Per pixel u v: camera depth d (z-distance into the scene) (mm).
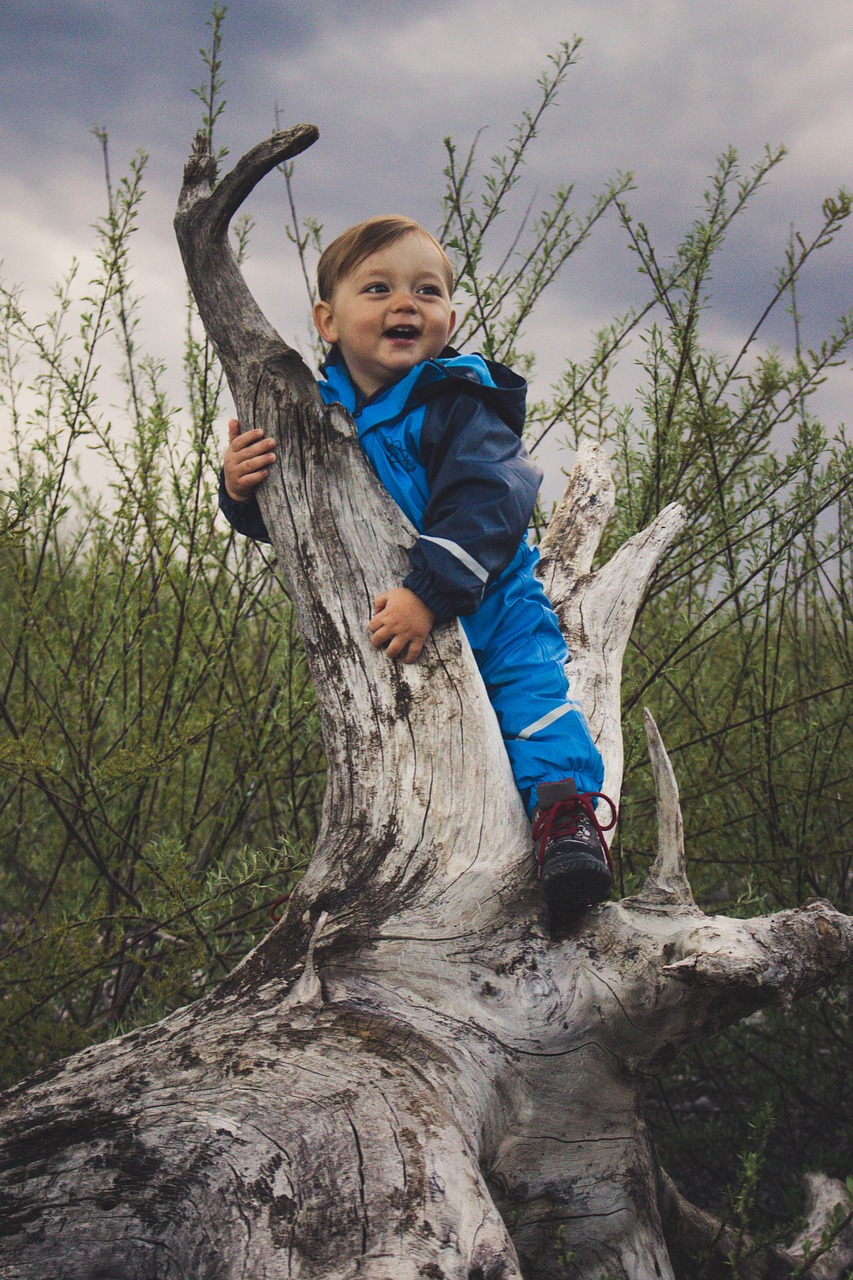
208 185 2289
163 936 3256
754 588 3566
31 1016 3094
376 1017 1799
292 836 3314
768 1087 3314
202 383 3379
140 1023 2906
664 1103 3422
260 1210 1477
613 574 2951
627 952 1942
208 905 2846
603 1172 1977
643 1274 1961
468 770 2111
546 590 2951
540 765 2193
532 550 2508
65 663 3416
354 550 2213
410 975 1879
